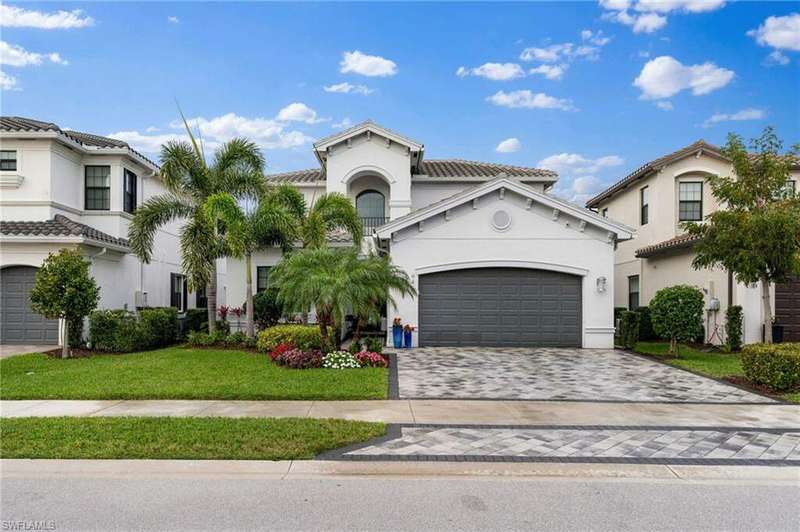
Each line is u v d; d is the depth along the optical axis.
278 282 12.99
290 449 6.29
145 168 20.86
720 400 9.34
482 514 4.73
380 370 11.64
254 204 15.91
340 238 20.09
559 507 4.91
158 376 10.77
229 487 5.32
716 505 4.99
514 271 16.70
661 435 7.18
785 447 6.72
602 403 9.04
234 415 7.98
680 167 20.30
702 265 13.85
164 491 5.21
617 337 18.34
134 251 15.42
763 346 10.77
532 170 23.20
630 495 5.22
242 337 15.38
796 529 4.49
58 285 13.23
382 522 4.55
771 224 11.51
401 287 13.61
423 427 7.43
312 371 11.39
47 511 4.74
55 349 14.80
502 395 9.59
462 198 16.33
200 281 15.05
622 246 24.27
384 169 20.72
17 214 16.97
